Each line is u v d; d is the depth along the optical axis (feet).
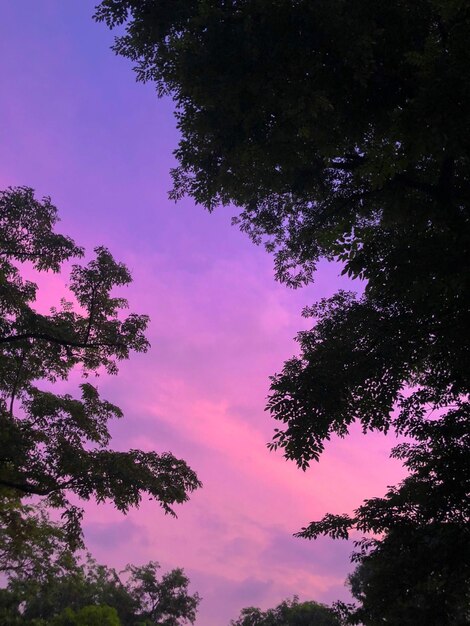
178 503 65.00
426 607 46.37
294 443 43.24
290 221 67.92
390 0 37.81
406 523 46.91
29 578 98.78
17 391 71.61
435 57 33.09
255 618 243.19
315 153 44.75
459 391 46.19
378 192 52.06
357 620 48.01
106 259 70.59
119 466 62.39
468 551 44.32
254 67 37.01
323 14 34.68
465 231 38.50
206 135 46.83
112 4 42.34
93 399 72.13
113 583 208.74
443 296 39.29
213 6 36.78
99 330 72.13
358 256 40.29
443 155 35.19
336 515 49.70
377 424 45.65
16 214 67.10
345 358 44.14
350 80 38.91
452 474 45.75
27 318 67.62
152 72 48.65
